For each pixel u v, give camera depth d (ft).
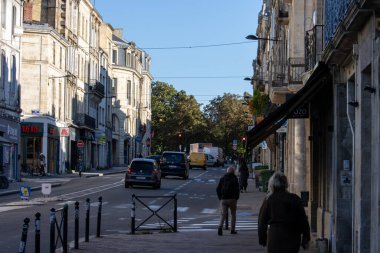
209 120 385.91
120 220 73.72
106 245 51.93
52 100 186.50
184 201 103.24
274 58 132.36
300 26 81.51
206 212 87.51
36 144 178.91
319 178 58.08
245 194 120.78
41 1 192.54
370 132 36.04
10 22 150.71
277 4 115.65
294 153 83.92
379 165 30.96
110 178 174.19
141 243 53.67
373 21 32.48
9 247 48.44
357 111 37.42
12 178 150.51
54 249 41.63
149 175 126.52
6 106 147.13
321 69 48.08
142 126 337.72
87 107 235.20
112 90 294.05
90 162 240.12
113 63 300.81
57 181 152.66
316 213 58.44
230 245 52.85
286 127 101.55
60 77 185.26
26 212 76.95
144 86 353.72
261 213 30.63
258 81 195.42
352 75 40.88
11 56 151.84
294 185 82.79
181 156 170.19
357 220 36.96
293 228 29.91
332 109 49.55
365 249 35.60
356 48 37.09
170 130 371.76
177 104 374.84
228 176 61.72
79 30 219.82
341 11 38.63
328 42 42.68
